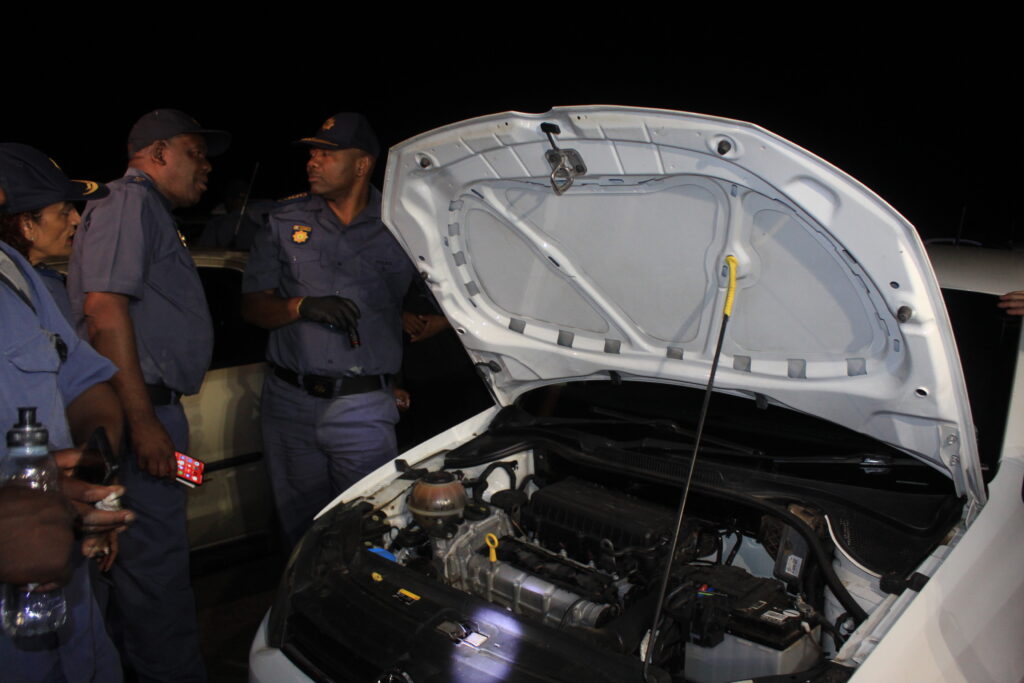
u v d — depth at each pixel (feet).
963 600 6.98
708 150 6.88
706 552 9.00
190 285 10.69
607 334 9.43
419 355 16.48
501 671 6.55
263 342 13.96
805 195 6.71
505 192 8.66
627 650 7.30
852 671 6.16
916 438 7.72
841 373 7.93
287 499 12.42
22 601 6.44
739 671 7.32
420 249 9.47
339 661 6.98
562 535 8.88
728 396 9.92
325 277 11.82
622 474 9.01
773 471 8.95
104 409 7.76
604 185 8.04
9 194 7.75
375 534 8.66
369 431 11.92
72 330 7.66
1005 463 8.20
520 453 10.16
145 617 10.33
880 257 6.67
